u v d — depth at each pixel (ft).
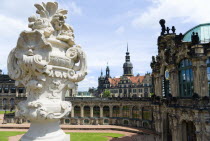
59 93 43.47
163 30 127.24
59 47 44.19
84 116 247.91
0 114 316.40
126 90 533.96
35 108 39.14
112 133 190.70
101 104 245.45
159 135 132.36
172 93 109.40
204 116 82.43
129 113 232.53
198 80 87.20
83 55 46.50
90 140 155.12
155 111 142.41
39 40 39.40
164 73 130.62
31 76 41.34
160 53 131.75
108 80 599.16
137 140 156.15
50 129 41.06
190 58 92.12
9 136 165.37
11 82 396.98
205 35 99.19
